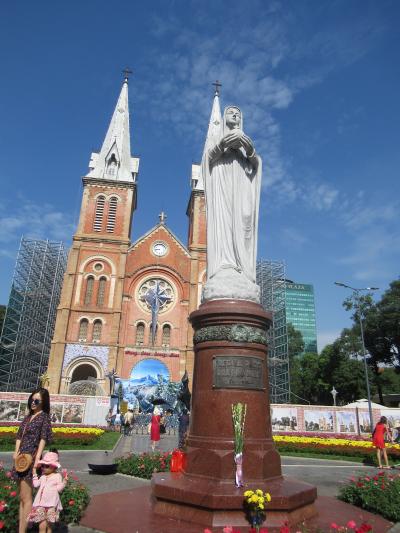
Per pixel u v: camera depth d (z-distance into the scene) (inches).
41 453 249.3
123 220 2021.4
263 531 215.8
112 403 1332.4
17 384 1893.5
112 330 1812.3
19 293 2062.0
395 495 314.0
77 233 1956.2
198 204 2159.2
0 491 268.4
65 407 1093.1
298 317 5605.3
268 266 2367.1
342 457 764.6
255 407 298.5
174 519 264.1
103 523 262.4
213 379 304.0
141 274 1975.9
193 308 1937.7
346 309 2086.6
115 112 2336.4
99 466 473.1
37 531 257.0
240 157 393.7
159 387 1664.6
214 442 284.4
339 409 1113.4
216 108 2434.8
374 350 2037.4
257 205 392.5
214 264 366.3
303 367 2709.2
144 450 781.3
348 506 329.1
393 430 1030.4
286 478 310.7
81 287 1875.0
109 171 2142.0
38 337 2122.3
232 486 266.8
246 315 320.2
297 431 1074.1
